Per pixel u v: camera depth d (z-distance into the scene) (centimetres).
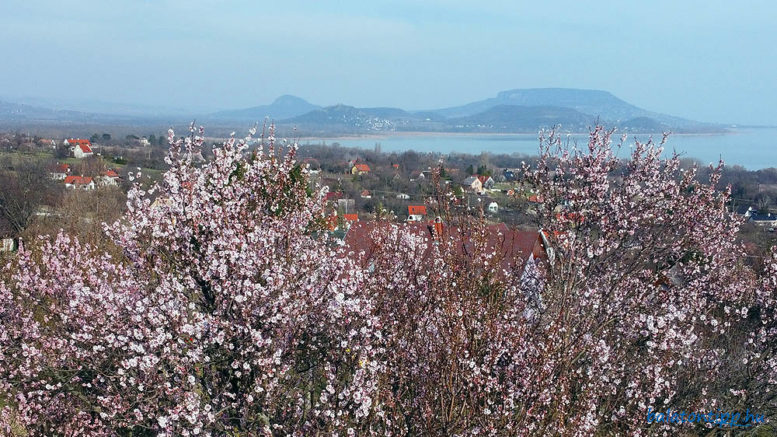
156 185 930
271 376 763
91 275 1045
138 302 798
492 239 1282
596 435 1030
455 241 1002
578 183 1201
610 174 1239
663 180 1196
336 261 884
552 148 1220
